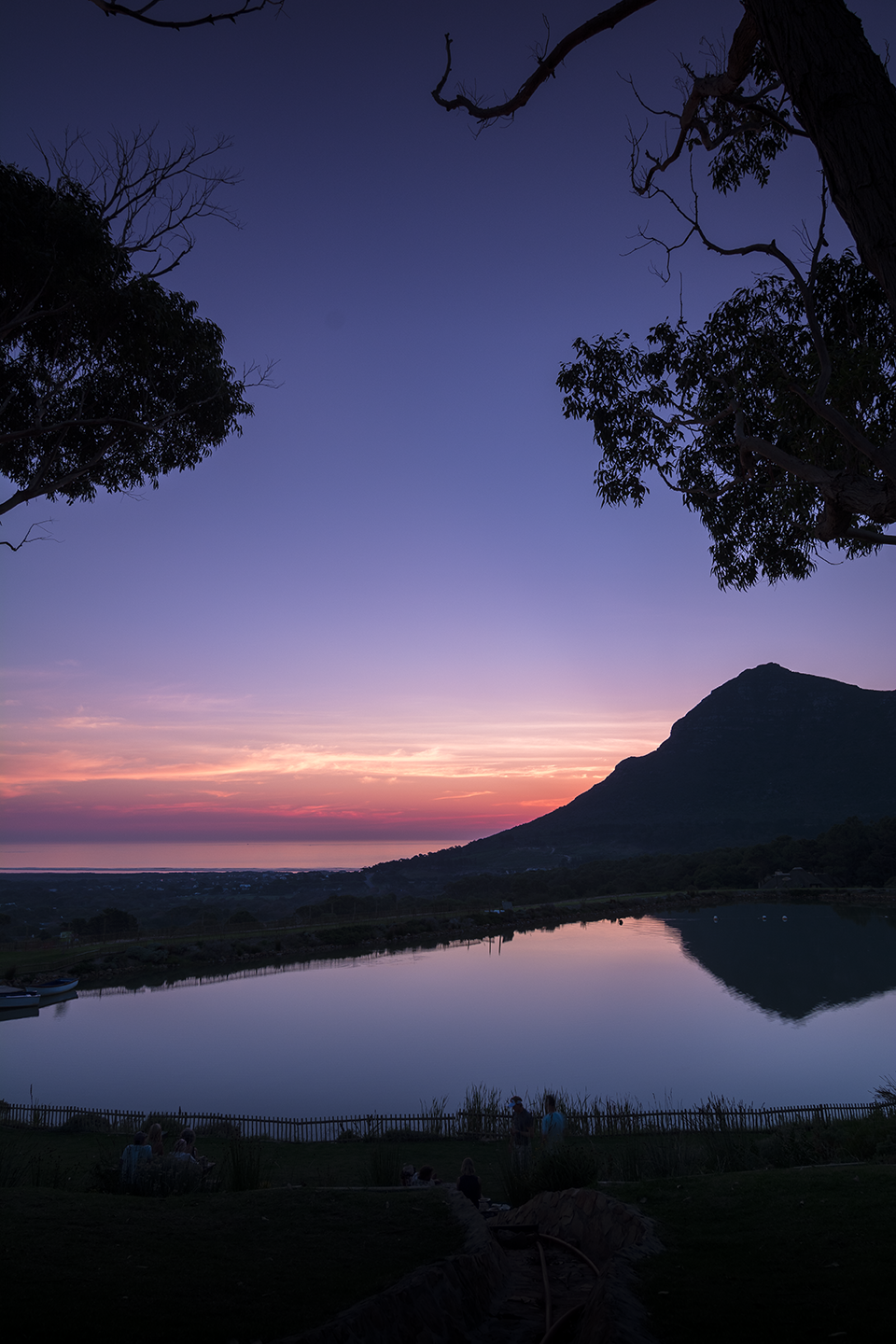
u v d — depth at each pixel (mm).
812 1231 7160
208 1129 23000
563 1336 5598
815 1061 40625
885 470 7414
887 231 4816
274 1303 5422
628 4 6277
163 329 14352
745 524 13938
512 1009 58031
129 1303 5352
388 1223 7910
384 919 109750
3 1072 39562
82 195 13148
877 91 4910
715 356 13859
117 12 5957
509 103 7090
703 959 84250
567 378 14516
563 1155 11430
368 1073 39250
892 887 150625
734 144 12320
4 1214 7629
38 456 15305
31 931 121250
